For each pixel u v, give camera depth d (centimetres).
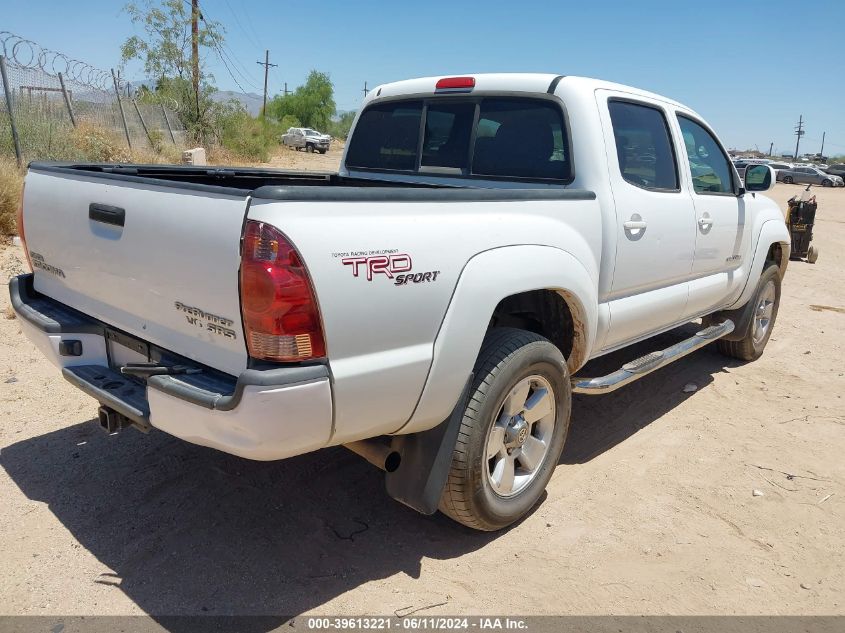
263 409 227
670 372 589
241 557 303
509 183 399
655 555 325
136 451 390
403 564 306
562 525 346
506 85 402
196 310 251
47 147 1205
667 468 414
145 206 266
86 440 399
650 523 352
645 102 421
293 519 334
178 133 2480
